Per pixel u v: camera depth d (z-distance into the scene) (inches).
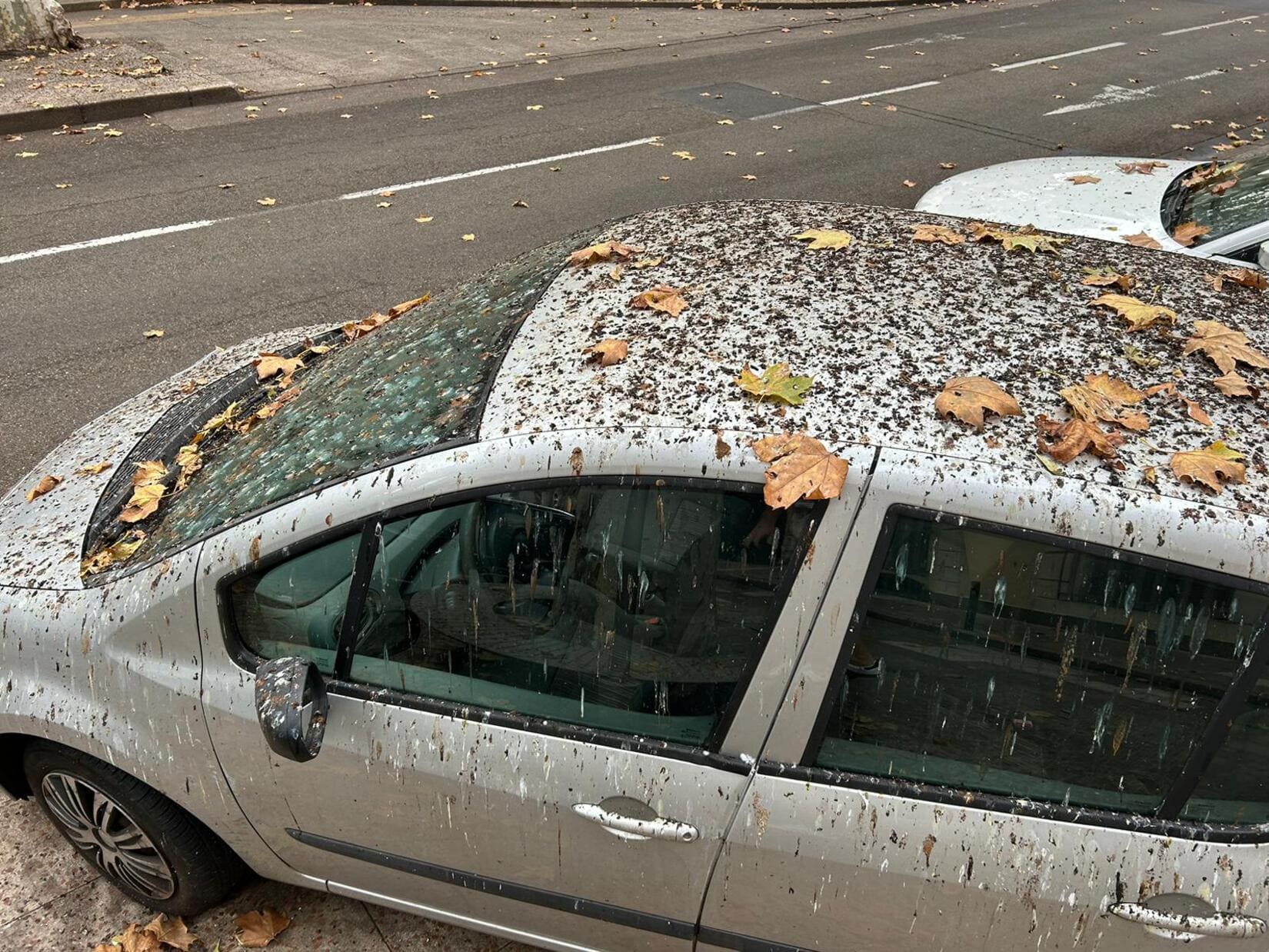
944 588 74.4
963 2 681.0
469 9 622.2
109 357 220.5
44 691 97.9
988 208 198.4
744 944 84.5
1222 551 69.7
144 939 106.8
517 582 83.7
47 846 118.2
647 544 79.1
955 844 75.8
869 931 80.1
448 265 267.1
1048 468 72.8
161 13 590.9
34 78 420.2
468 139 375.2
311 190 321.7
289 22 572.4
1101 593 72.1
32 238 282.0
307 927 109.4
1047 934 75.6
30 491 115.9
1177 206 194.2
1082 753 76.3
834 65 502.3
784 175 341.4
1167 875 73.4
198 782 95.1
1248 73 490.9
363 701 87.7
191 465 108.0
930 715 77.6
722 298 91.1
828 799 77.7
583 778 82.2
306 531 85.8
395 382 96.0
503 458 80.4
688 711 81.0
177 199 311.4
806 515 75.0
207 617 90.3
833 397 78.5
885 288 91.7
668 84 459.8
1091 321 88.0
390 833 91.5
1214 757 73.7
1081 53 530.6
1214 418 77.2
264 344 147.3
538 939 94.2
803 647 76.7
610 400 81.3
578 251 105.7
